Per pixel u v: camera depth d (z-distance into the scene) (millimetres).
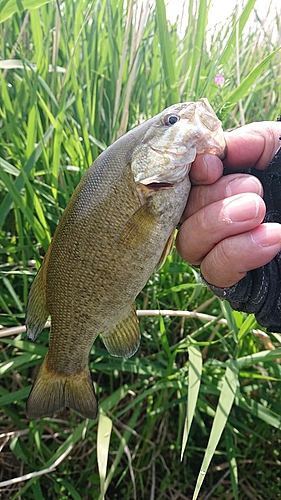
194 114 212
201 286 332
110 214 214
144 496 338
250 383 363
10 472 332
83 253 218
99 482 333
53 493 328
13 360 305
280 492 349
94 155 368
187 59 390
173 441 357
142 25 344
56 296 230
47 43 371
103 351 331
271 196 219
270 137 225
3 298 348
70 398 246
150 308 359
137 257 215
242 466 362
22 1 286
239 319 314
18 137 351
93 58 396
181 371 325
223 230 189
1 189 367
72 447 308
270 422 313
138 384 334
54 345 241
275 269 218
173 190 210
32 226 313
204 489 350
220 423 268
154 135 212
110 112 385
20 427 331
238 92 302
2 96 352
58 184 378
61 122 329
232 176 203
